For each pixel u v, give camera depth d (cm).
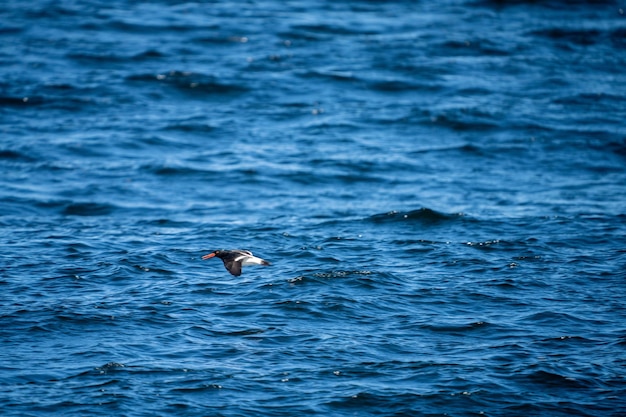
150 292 4131
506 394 3244
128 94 8019
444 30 9888
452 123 7494
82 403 3131
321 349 3575
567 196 6038
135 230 5222
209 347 3581
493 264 4541
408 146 7075
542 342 3644
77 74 8431
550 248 4791
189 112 7706
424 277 4359
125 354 3500
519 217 5441
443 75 8575
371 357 3522
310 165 6638
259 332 3712
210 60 8925
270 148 6975
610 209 5694
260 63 8850
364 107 7900
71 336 3650
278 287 4184
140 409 3116
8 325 3712
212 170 6519
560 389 3278
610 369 3412
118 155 6756
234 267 2745
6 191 5959
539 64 8894
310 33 9738
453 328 3781
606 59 9069
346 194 6131
